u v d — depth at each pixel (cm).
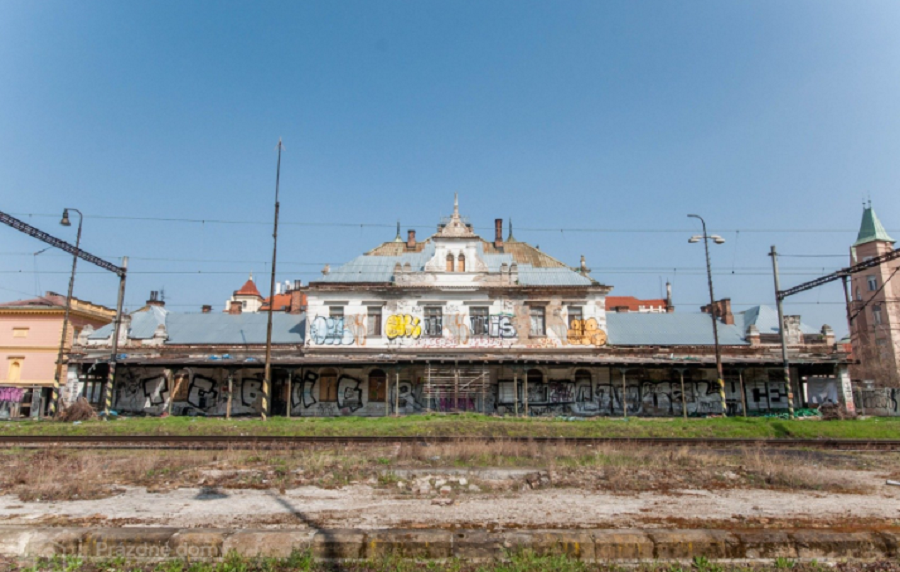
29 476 1210
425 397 3650
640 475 1266
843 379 3644
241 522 868
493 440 1891
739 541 752
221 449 1756
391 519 888
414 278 3922
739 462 1460
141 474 1280
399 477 1235
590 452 1623
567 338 3828
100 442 1975
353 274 4100
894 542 761
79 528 789
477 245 4019
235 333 4103
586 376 3719
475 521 877
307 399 3734
